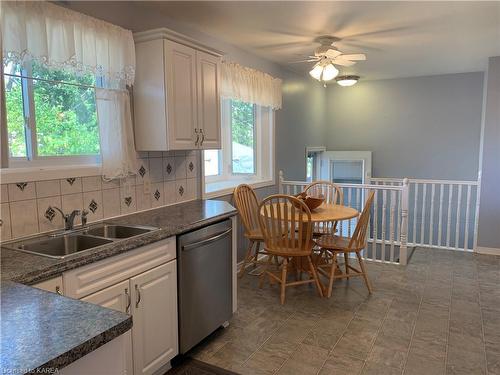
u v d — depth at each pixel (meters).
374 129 6.23
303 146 5.72
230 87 3.63
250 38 3.62
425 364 2.32
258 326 2.83
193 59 2.79
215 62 3.05
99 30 2.28
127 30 2.47
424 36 3.56
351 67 5.11
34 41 1.91
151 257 2.08
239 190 3.82
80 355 0.94
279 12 2.92
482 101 5.45
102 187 2.50
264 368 2.30
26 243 1.96
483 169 4.51
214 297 2.62
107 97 2.46
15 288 1.33
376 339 2.62
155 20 2.89
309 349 2.51
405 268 4.10
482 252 4.62
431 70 5.32
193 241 2.39
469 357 2.39
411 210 5.84
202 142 2.93
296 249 3.17
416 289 3.51
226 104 4.30
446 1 2.71
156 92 2.58
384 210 4.34
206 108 2.96
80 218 2.35
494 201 4.49
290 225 3.32
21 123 2.11
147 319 2.07
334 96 6.49
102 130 2.45
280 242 3.21
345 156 6.39
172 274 2.24
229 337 2.67
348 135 6.44
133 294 1.97
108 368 1.05
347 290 3.50
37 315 1.11
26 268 1.55
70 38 2.08
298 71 5.29
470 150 5.60
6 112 1.93
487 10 2.88
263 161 4.80
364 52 4.19
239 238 4.16
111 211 2.57
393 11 2.90
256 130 4.75
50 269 1.56
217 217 2.63
